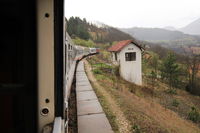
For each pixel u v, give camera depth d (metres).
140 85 21.03
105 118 6.32
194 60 31.94
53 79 1.57
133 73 21.11
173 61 28.50
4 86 1.30
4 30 1.28
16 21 1.29
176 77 28.59
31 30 1.31
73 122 6.02
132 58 21.11
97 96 9.31
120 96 10.05
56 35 1.54
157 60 32.97
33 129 1.34
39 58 1.51
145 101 12.80
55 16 1.52
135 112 7.70
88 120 6.12
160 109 11.80
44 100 1.58
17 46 1.30
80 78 14.80
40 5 1.49
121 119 6.46
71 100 8.40
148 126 6.57
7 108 1.31
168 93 22.66
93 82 13.70
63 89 1.60
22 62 1.31
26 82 1.31
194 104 19.88
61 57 1.57
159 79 29.94
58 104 1.60
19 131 1.33
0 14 1.26
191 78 30.14
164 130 6.82
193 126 10.26
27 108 1.32
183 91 27.91
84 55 34.50
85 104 7.95
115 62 22.84
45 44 1.53
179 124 9.45
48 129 1.52
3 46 1.28
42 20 1.50
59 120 1.54
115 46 24.14
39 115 1.56
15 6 1.28
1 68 1.29
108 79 16.86
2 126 1.31
